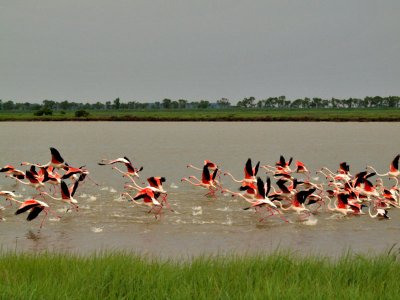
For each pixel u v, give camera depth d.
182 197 29.56
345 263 14.62
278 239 21.12
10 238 21.11
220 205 27.45
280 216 24.95
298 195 24.52
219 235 21.67
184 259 17.61
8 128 117.00
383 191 28.56
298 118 162.25
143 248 19.62
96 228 22.62
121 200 28.55
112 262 14.35
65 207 26.73
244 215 25.22
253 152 58.62
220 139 80.25
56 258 15.55
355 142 73.56
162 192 25.72
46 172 28.39
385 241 20.88
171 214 25.25
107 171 41.44
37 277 13.42
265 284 12.62
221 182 36.06
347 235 21.81
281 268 14.34
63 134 93.94
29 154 55.66
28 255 16.36
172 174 39.78
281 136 87.44
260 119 165.38
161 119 169.75
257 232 22.23
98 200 28.58
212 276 13.23
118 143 71.81
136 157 53.09
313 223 23.81
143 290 12.20
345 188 27.53
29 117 170.88
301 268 14.26
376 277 13.49
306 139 79.75
